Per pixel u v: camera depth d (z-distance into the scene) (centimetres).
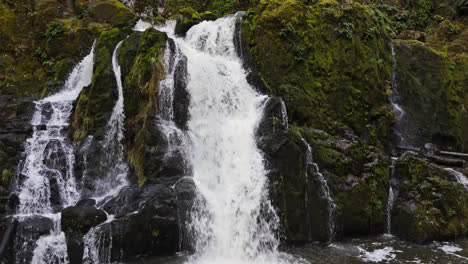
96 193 864
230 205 841
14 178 841
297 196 873
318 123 1052
